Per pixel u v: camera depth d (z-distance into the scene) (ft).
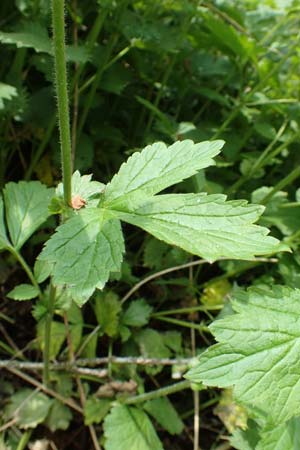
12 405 0.95
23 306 1.07
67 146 0.61
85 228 0.61
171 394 1.05
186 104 1.35
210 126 1.28
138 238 1.21
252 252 0.56
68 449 0.96
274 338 0.57
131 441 0.89
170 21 1.38
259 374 0.56
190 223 0.59
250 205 0.59
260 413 0.77
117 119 1.31
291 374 0.56
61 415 0.96
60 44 0.56
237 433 0.84
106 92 1.25
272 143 1.14
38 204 0.86
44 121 1.13
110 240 0.59
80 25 1.22
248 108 1.28
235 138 1.26
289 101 1.21
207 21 1.17
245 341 0.57
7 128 1.12
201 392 1.05
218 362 0.57
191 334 1.10
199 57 1.34
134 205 0.62
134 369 0.99
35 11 1.09
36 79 1.24
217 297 1.12
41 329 0.98
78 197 0.66
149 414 1.01
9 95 0.96
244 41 1.19
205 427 1.02
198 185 0.99
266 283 1.06
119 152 1.28
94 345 1.00
